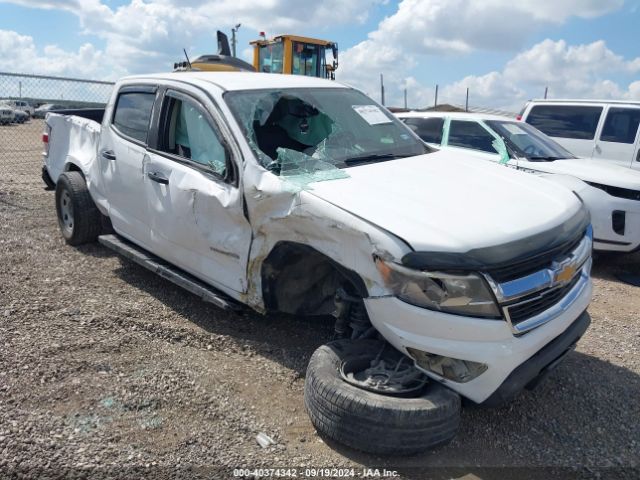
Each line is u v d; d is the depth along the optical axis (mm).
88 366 3771
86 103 10969
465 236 3023
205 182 4141
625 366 4277
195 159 4395
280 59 14242
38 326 4305
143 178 4793
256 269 3850
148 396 3479
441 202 3424
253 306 3943
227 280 4102
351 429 2963
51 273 5480
